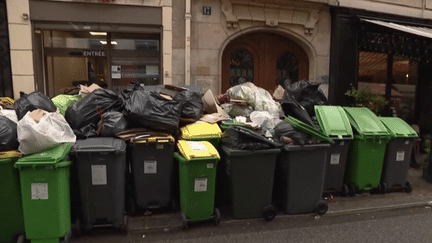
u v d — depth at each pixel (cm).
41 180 334
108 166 370
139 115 414
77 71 752
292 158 433
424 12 999
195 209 399
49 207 338
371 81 962
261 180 422
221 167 457
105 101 441
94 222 378
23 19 675
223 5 792
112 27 729
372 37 866
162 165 420
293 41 903
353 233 400
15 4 669
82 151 360
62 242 349
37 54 707
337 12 877
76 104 427
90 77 758
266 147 415
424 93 990
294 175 437
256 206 427
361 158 512
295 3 841
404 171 543
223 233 394
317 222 430
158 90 562
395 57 973
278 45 895
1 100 544
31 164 326
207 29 793
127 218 399
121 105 467
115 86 772
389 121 548
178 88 547
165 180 423
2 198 341
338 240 381
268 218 427
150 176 419
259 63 881
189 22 762
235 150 407
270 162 422
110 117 418
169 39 761
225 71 858
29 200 335
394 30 809
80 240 370
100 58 762
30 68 688
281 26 851
